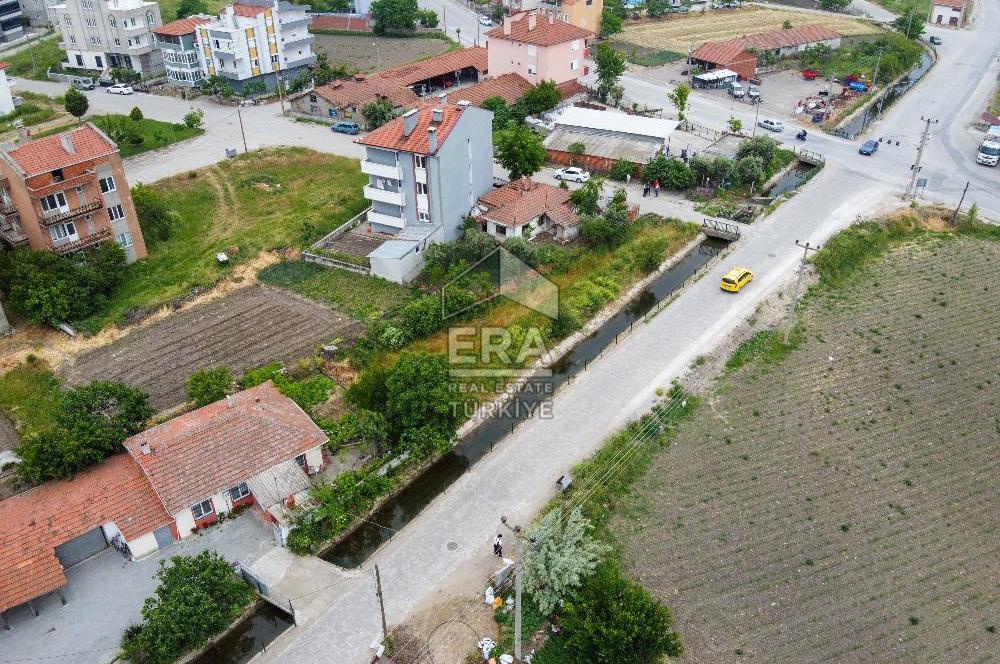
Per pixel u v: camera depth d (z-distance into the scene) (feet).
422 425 174.50
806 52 431.84
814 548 153.38
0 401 194.70
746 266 245.24
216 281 241.76
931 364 202.90
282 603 143.02
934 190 289.33
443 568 149.89
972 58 440.86
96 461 163.22
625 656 124.16
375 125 343.67
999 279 238.89
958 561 150.51
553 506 160.97
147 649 132.26
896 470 171.22
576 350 215.10
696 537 155.84
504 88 368.48
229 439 163.73
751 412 187.52
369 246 257.96
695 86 397.19
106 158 235.20
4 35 487.20
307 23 435.12
